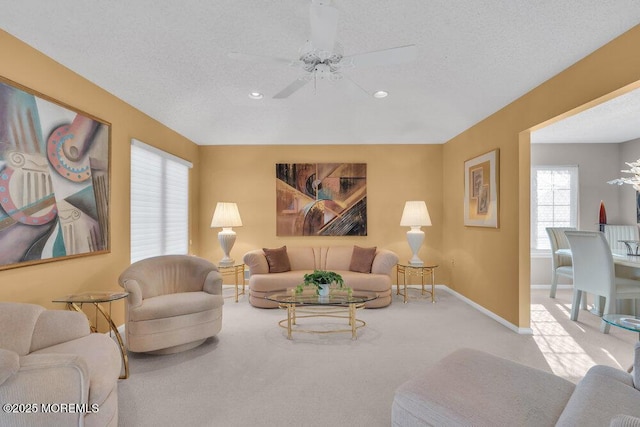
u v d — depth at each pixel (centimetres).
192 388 236
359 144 558
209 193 557
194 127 452
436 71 288
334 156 559
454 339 329
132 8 202
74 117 278
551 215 570
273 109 386
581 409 126
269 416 203
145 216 397
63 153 267
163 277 340
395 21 216
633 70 223
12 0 193
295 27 222
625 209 553
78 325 211
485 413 135
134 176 373
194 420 199
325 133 493
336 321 389
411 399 149
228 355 293
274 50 252
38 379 146
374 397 224
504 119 375
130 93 330
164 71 285
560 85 288
